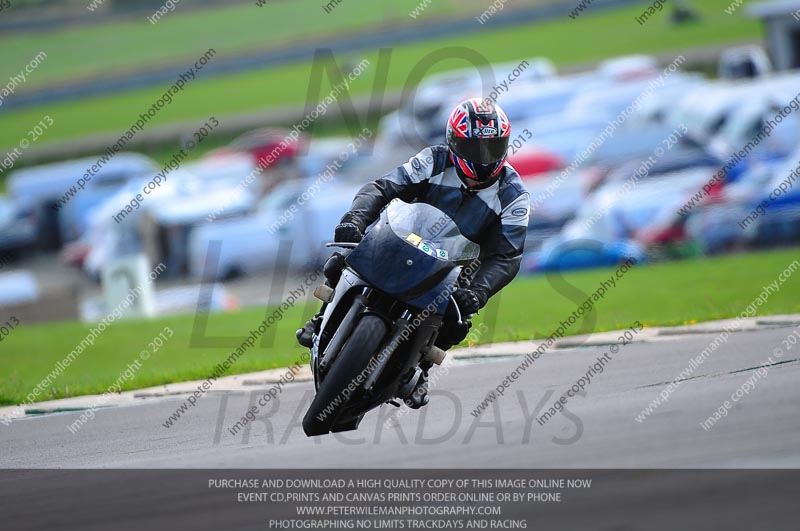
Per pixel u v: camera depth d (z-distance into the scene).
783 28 133.12
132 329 67.12
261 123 171.00
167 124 178.12
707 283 62.22
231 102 191.75
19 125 196.00
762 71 129.88
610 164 101.56
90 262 110.19
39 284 114.88
